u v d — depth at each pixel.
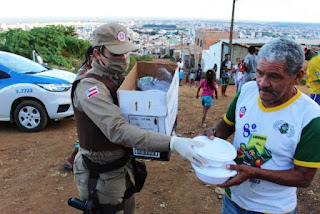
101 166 1.92
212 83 6.23
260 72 1.51
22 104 5.70
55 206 3.42
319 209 3.37
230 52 20.77
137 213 3.29
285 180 1.55
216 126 2.05
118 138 1.68
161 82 2.12
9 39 15.22
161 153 1.83
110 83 1.85
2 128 6.11
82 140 1.91
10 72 5.76
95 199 1.96
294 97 1.56
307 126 1.51
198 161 1.58
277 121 1.59
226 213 1.96
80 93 1.79
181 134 5.86
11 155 4.79
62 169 4.31
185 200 3.55
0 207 3.39
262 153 1.65
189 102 8.84
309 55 5.50
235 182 1.57
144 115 1.75
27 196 3.62
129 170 2.07
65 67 15.27
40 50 15.34
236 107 1.86
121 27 1.86
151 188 3.80
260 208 1.72
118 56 1.83
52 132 5.84
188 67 44.34
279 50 1.42
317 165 1.50
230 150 1.67
